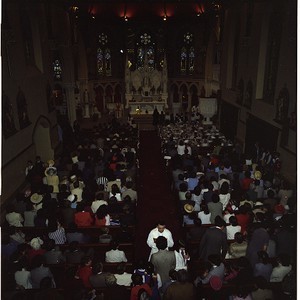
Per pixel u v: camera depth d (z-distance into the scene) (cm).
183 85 3684
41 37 1800
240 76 2139
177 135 2105
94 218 958
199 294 621
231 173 1286
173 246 726
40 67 1811
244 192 1077
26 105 1527
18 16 1487
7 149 1284
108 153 1581
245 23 2019
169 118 3127
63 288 639
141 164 1864
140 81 3484
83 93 3266
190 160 1452
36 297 562
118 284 647
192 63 3631
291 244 741
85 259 676
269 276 645
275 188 1173
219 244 714
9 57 1330
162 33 3584
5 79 1287
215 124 2811
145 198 1402
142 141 2411
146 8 3444
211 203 911
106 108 3547
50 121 1933
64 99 2878
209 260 643
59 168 1447
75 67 2961
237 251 745
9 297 609
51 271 713
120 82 3709
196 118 2950
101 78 3581
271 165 1463
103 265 721
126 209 939
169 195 1427
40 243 782
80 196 1092
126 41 3584
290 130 1380
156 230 730
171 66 3703
